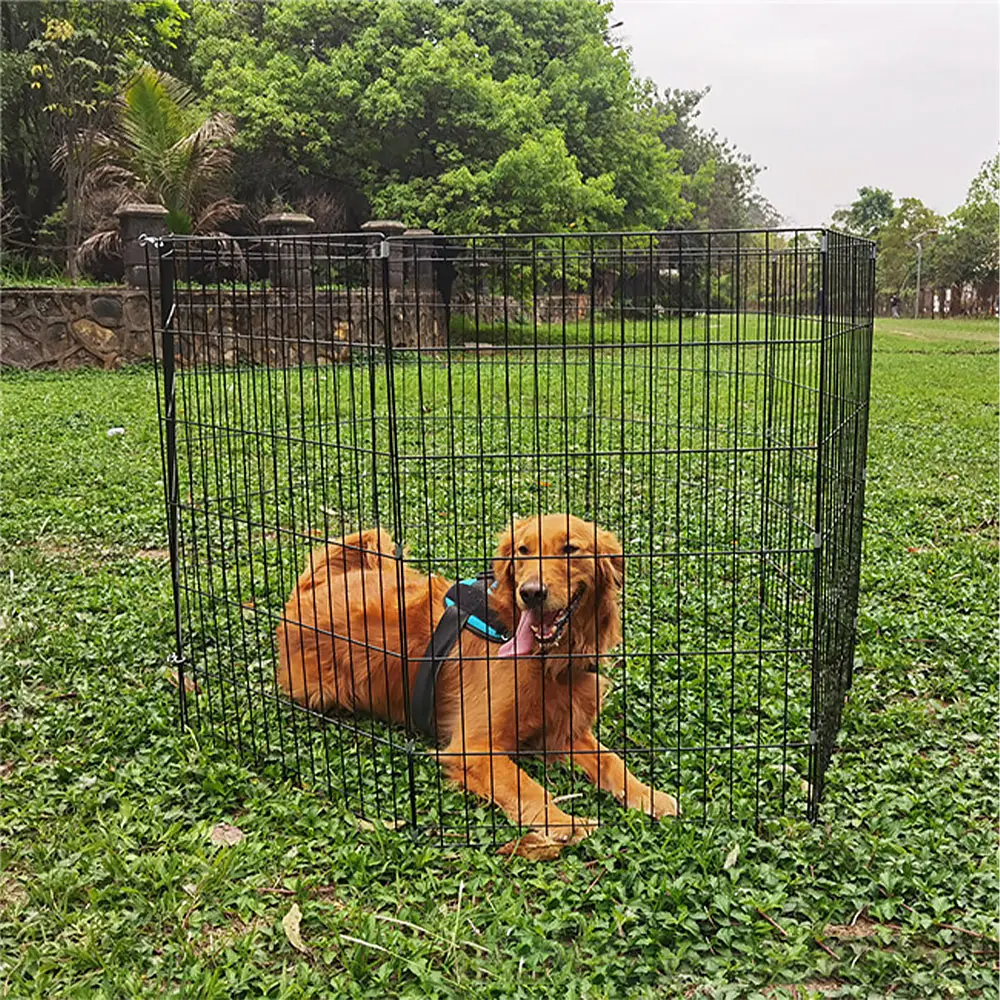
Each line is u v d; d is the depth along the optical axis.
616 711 2.01
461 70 11.71
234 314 2.30
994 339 13.70
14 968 1.33
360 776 1.72
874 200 38.16
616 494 3.58
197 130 9.73
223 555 2.12
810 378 3.02
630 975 1.30
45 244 11.29
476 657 1.74
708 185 19.75
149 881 1.48
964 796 1.73
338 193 12.82
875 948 1.35
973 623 2.44
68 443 4.71
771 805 1.68
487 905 1.43
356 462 2.09
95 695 2.09
